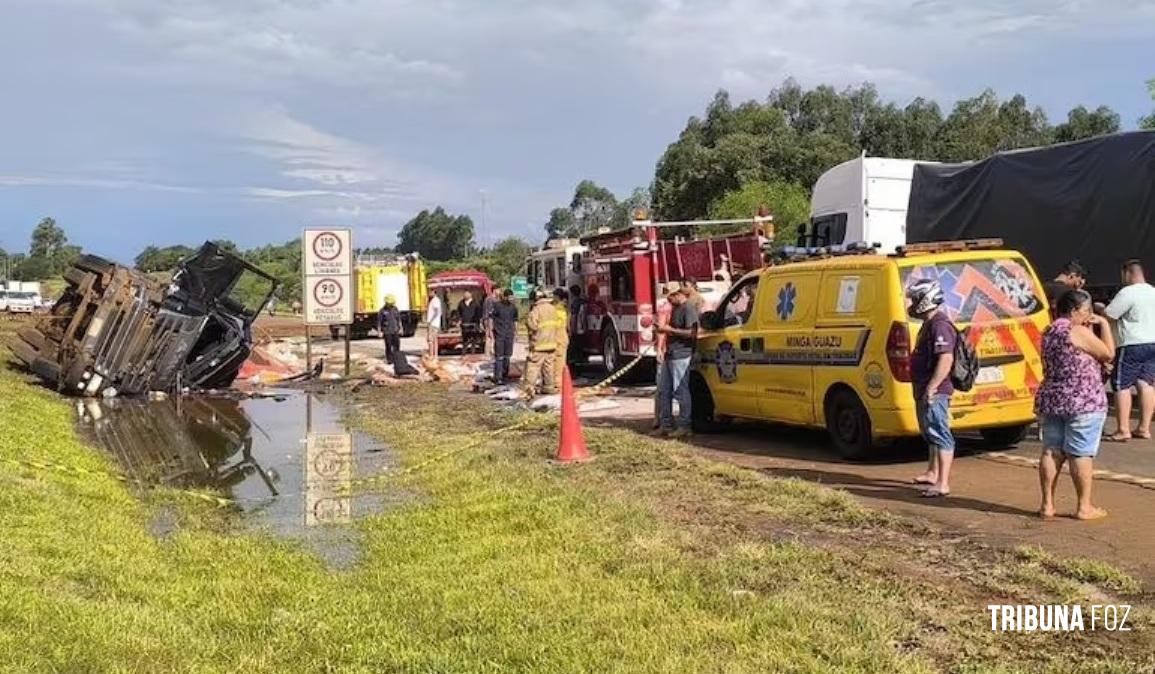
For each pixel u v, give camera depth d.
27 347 20.14
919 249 9.78
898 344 9.30
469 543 7.16
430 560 6.83
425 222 121.81
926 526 7.18
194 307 20.12
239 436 13.84
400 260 39.09
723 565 6.21
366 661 4.92
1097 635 4.96
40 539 6.79
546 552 6.75
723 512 7.87
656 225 18.62
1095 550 6.42
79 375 18.33
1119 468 9.03
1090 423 7.06
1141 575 5.88
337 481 10.20
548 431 12.81
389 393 19.11
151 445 13.16
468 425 13.91
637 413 14.62
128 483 10.30
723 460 10.47
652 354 18.33
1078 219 12.37
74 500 8.49
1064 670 4.51
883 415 9.48
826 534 7.12
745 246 18.69
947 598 5.56
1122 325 10.38
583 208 80.69
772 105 56.47
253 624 5.50
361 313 37.69
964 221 14.16
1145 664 4.56
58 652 4.65
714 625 5.17
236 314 21.27
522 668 4.74
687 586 5.82
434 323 26.70
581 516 7.70
